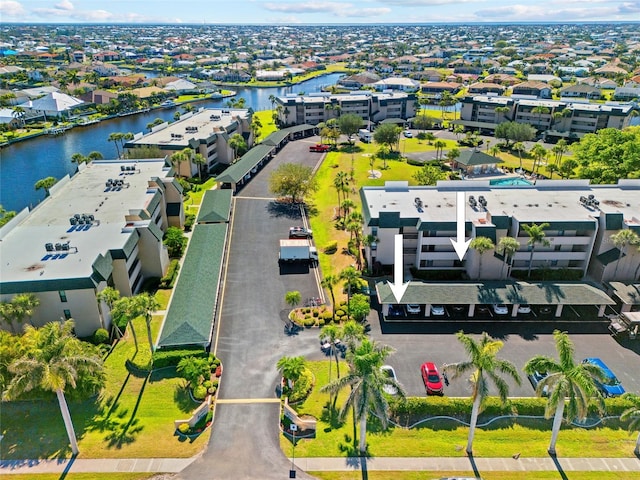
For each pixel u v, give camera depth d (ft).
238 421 189.78
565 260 288.51
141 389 205.57
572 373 156.25
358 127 622.13
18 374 158.40
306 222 375.66
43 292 221.05
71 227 278.87
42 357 163.22
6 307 208.23
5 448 178.40
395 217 285.02
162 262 289.94
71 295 225.15
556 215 287.28
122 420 189.67
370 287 281.95
